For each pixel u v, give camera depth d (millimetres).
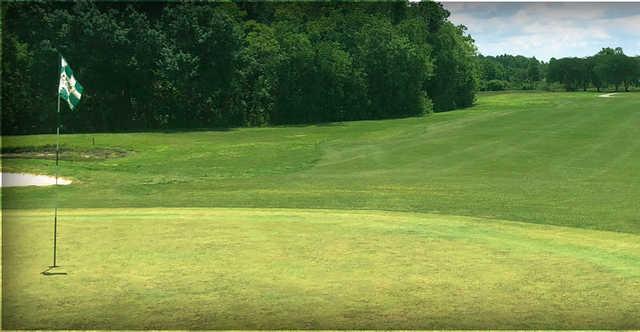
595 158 31109
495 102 99250
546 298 8695
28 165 30781
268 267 10109
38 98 57219
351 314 8117
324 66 68812
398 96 75188
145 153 38562
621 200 18766
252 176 27781
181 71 59469
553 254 11086
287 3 84375
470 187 22453
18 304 8422
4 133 55594
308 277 9594
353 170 29109
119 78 59625
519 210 16766
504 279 9531
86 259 10578
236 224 13883
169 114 64062
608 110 55844
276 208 17156
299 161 33000
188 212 16016
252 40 68938
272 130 56094
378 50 74312
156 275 9664
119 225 13695
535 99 99438
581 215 15797
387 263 10367
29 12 58219
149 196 21156
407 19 89125
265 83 67500
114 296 8727
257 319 7945
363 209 17000
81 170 30016
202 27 62094
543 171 27422
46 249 11297
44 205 18297
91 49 57250
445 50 87812
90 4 59562
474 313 8156
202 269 10000
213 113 65625
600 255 11031
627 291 9000
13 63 55438
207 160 34688
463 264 10344
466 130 45125
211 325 7797
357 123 62781
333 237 12430
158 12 64688
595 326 7773
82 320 7926
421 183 23859
